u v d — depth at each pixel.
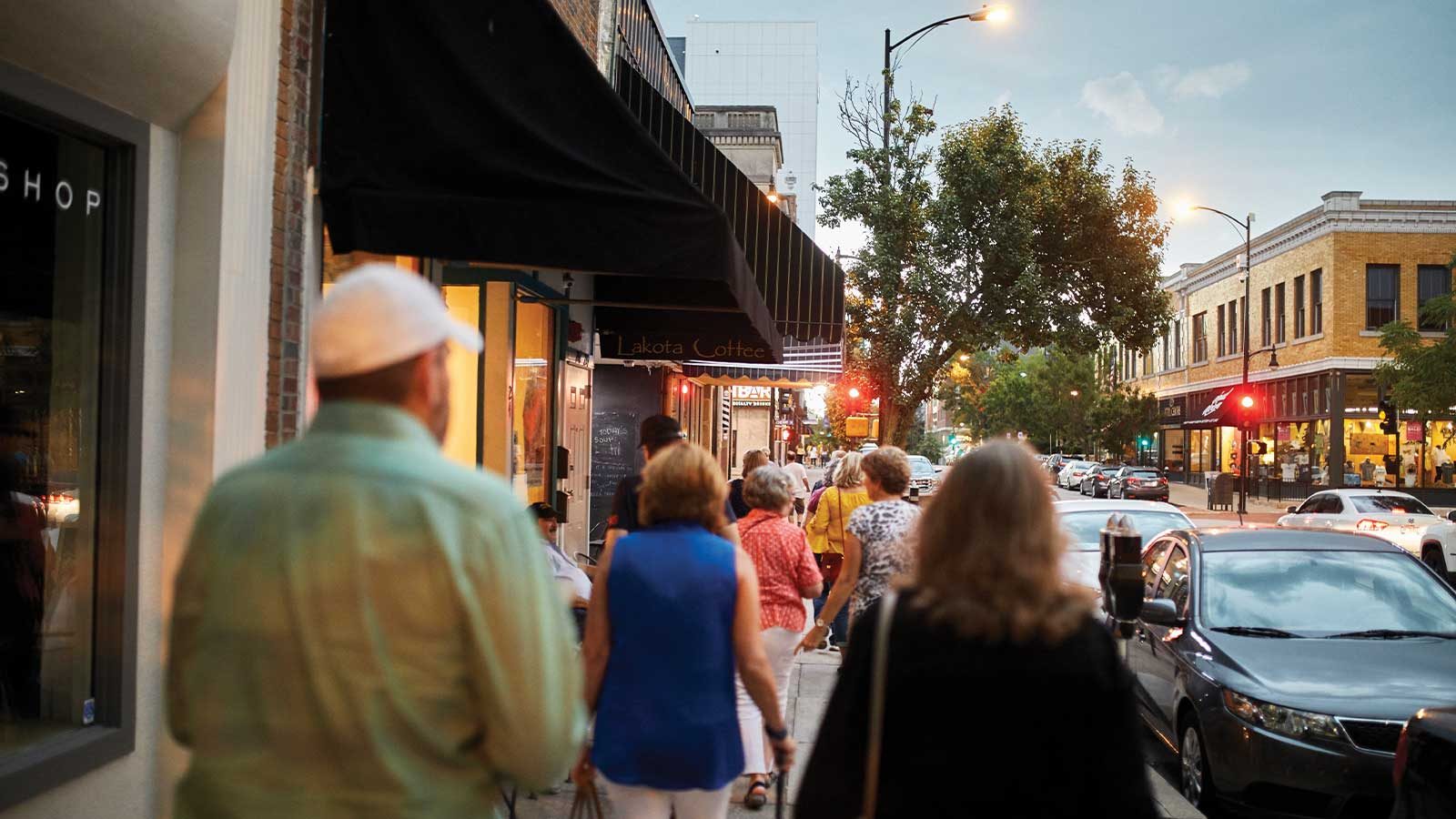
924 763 2.10
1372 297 39.25
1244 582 7.27
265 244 5.18
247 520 1.82
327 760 1.76
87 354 4.38
